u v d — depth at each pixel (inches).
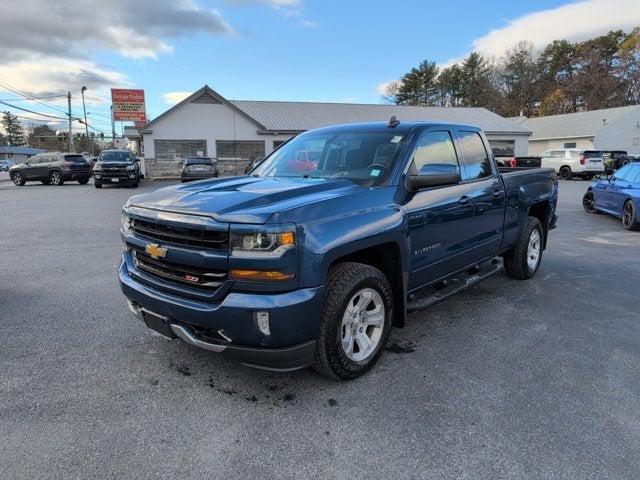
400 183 146.6
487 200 191.0
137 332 169.9
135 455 103.3
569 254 308.5
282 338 113.3
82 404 123.1
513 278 243.6
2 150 3513.8
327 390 131.2
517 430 113.7
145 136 1195.3
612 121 1743.4
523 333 173.3
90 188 928.9
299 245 113.0
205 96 1210.6
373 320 140.3
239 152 1259.8
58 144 3818.9
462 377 139.6
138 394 128.4
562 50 2716.5
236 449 106.0
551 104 2561.5
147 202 134.6
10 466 99.0
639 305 205.3
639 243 348.8
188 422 115.8
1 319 182.5
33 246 328.2
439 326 179.9
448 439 110.2
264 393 129.5
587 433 112.7
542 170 247.9
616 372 143.4
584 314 193.6
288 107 1460.4
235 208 116.3
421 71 2810.0
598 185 489.7
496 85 2837.1
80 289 222.5
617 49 2610.7
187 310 118.5
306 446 107.3
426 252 157.0
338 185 139.0
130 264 141.7
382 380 137.3
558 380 138.2
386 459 103.2
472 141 192.7
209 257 114.4
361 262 144.5
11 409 120.3
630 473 99.0
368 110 1519.4
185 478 96.7
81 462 100.7
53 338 164.6
